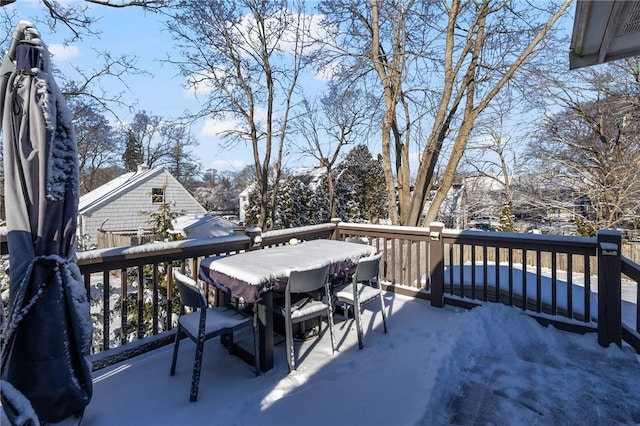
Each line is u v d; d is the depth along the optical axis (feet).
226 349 9.55
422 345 9.50
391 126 25.96
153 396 7.33
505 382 8.00
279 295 10.35
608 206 38.93
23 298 5.46
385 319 10.88
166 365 8.68
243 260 9.26
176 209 62.69
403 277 16.06
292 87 42.63
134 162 73.05
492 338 9.99
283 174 57.62
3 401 4.74
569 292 10.59
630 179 37.19
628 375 8.24
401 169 27.96
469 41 22.80
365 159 71.92
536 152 42.96
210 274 9.07
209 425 6.42
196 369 7.20
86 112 29.76
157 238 20.95
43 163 5.57
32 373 5.61
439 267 12.82
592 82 36.24
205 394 7.39
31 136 5.57
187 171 84.99
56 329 5.71
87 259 7.90
